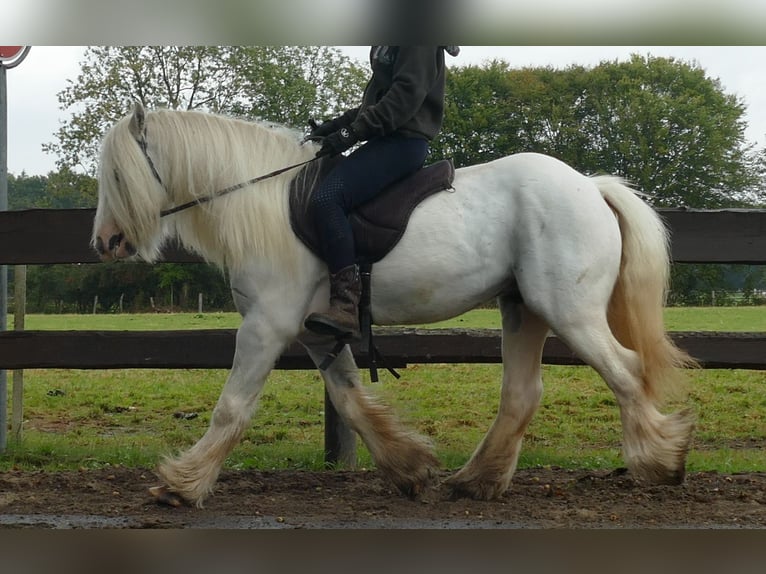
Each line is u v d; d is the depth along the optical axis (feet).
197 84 78.18
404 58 13.42
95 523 12.99
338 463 17.99
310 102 77.92
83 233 18.33
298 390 33.14
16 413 21.80
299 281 13.47
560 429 24.18
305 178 13.75
